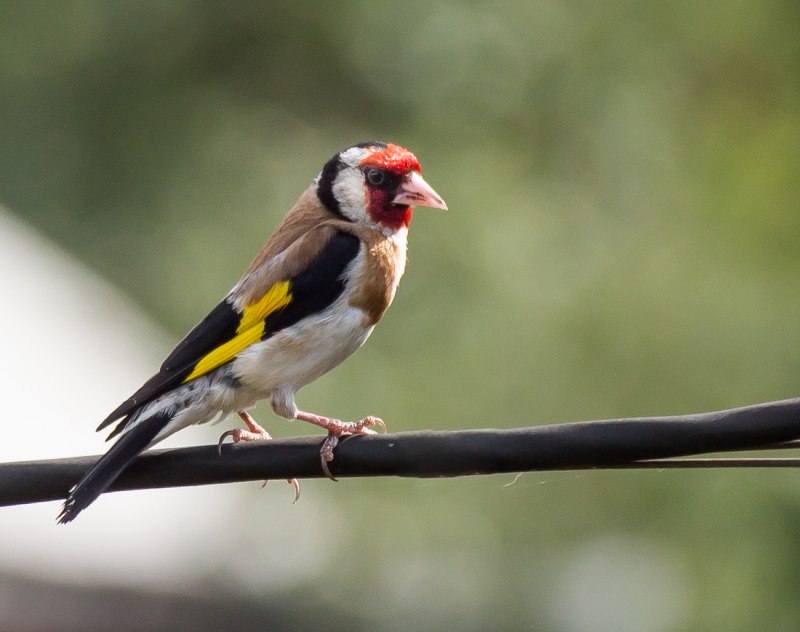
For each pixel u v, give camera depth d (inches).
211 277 666.8
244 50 735.7
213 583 570.3
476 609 544.1
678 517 507.5
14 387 571.2
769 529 476.4
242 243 684.1
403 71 695.1
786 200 557.9
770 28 613.0
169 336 661.3
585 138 644.1
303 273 285.3
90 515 573.3
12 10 713.0
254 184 711.1
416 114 681.6
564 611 536.4
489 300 555.2
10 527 562.9
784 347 518.0
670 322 531.5
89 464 235.3
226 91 733.9
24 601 552.1
